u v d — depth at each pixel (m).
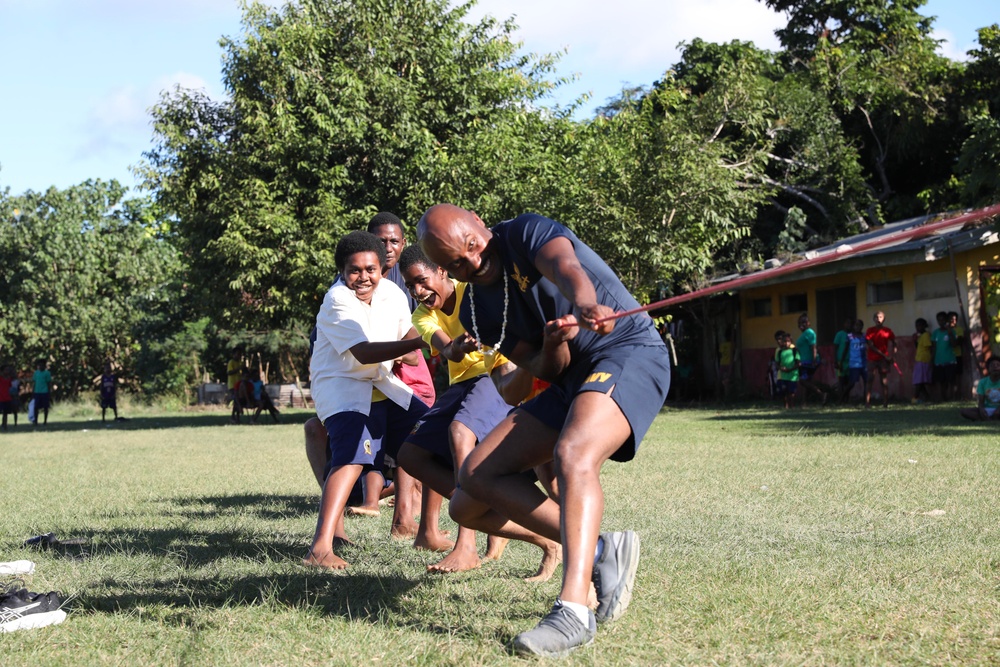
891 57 30.38
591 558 3.28
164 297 38.59
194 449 13.73
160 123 20.56
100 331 39.81
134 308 39.66
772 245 27.58
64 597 4.22
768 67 30.98
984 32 28.58
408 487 5.98
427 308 4.98
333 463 5.16
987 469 8.15
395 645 3.38
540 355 3.57
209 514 6.94
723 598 3.92
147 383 37.91
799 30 33.03
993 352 18.61
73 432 20.88
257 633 3.60
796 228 27.41
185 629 3.68
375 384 5.49
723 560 4.68
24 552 5.50
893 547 4.92
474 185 19.69
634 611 3.77
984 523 5.60
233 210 19.83
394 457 5.74
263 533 5.98
